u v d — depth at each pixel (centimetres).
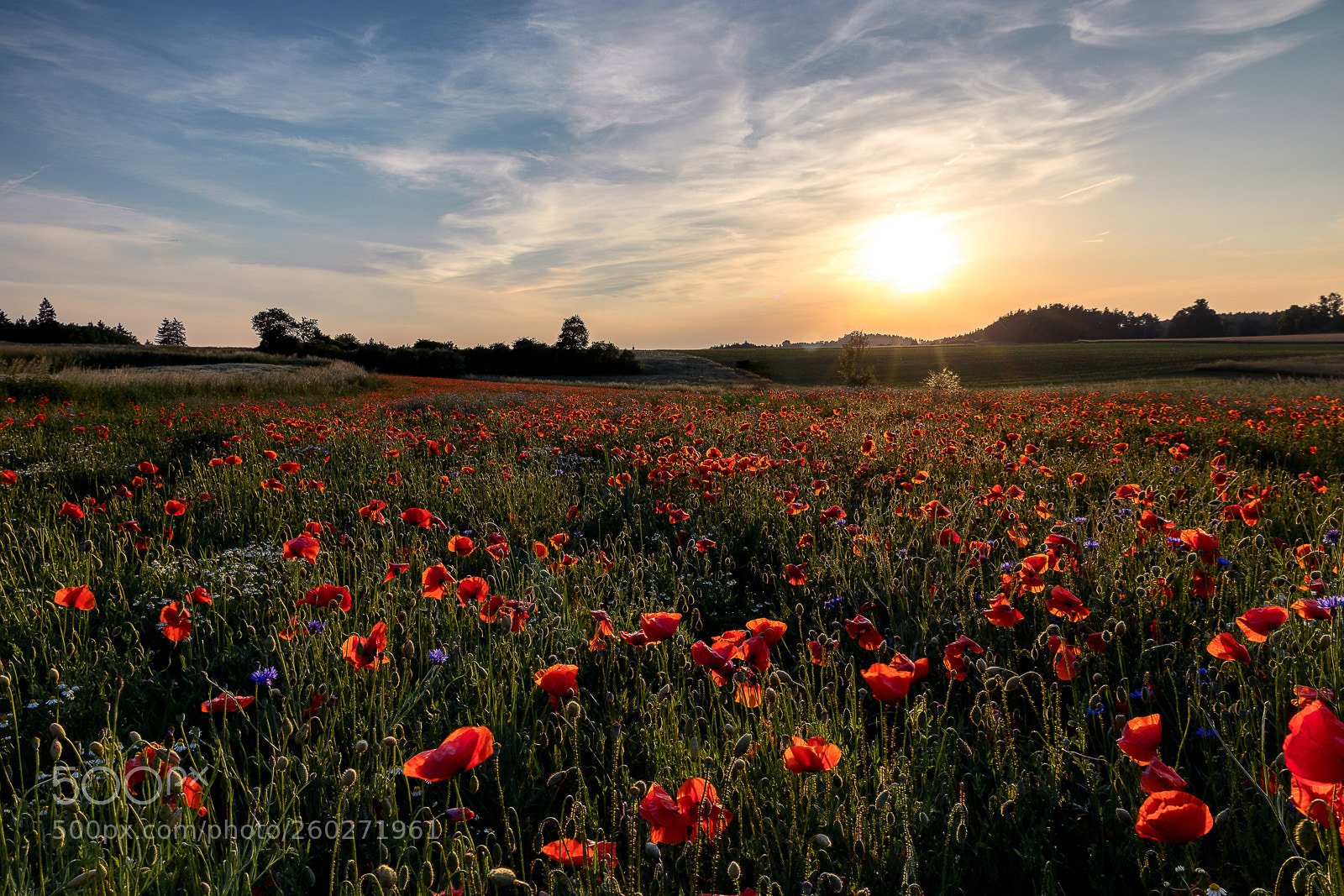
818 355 9844
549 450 809
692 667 282
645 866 167
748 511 508
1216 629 270
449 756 133
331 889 148
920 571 358
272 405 1638
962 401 1595
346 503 565
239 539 480
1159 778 134
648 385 5175
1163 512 429
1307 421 981
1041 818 189
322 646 281
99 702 245
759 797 190
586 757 235
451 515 545
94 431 966
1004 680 222
